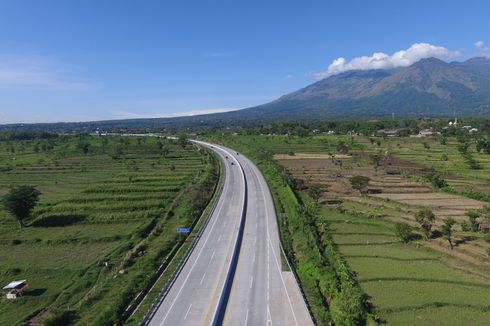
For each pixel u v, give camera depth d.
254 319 45.53
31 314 51.72
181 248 70.25
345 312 43.38
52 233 84.06
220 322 45.03
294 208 88.00
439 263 59.41
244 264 61.78
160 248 69.88
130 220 92.06
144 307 49.12
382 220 79.25
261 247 69.06
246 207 96.38
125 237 80.94
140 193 114.25
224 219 86.44
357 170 139.50
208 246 70.00
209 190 116.75
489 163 144.00
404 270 56.88
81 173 157.88
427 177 115.75
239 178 136.38
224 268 60.12
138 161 182.25
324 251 63.81
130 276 59.12
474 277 54.19
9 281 62.53
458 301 47.78
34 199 90.12
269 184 124.00
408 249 65.31
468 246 63.91
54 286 60.34
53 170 165.25
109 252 72.81
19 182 141.75
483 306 46.44
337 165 152.38
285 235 75.44
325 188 111.75
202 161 175.25
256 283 54.97
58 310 50.22
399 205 90.94
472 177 119.75
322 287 51.50
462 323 43.31
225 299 50.41
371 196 100.19
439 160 154.25
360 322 43.12
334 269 56.06
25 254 73.50
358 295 46.12
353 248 66.00
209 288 53.50
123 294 51.84
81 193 115.50
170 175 139.88
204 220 86.38
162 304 49.34
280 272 58.62
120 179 133.50
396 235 70.69
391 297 49.09
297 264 61.75
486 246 63.50
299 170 142.75
